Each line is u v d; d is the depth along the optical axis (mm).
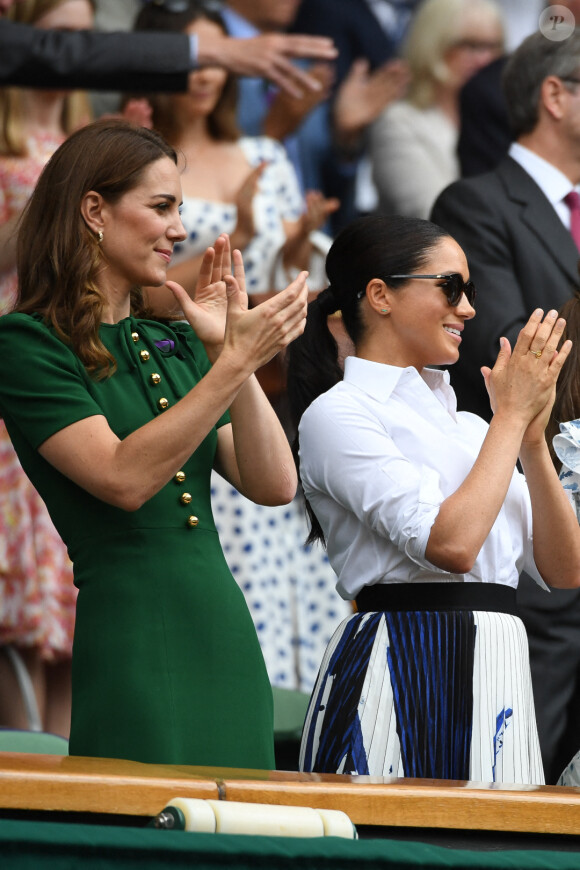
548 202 18281
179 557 10719
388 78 25047
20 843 6348
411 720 11703
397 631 11953
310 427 12664
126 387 11094
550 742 16203
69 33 19031
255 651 10859
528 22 25516
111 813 7207
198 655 10539
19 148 19297
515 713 11844
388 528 11984
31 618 18250
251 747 10570
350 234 13117
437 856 7008
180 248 20109
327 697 12008
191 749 10336
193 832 6691
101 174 11188
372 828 7859
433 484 12039
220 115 20781
